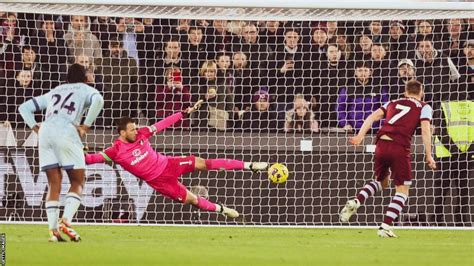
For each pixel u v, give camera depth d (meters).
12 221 40.78
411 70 44.81
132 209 42.44
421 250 28.80
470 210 43.16
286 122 44.44
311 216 43.69
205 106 44.94
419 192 43.41
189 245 29.80
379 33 46.56
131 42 45.81
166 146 43.72
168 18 43.19
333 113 46.41
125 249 27.45
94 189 42.31
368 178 43.88
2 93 44.62
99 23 45.66
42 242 29.62
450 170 43.25
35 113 43.34
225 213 37.12
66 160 29.42
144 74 45.91
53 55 45.31
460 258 25.97
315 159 43.91
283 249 28.47
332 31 46.88
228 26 47.06
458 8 41.12
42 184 42.03
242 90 45.72
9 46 44.97
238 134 44.00
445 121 43.47
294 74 46.44
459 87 45.38
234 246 29.62
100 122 44.69
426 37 46.81
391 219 35.22
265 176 43.44
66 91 29.58
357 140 35.06
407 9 41.41
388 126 34.69
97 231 36.25
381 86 45.19
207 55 46.78
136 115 45.31
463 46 46.47
